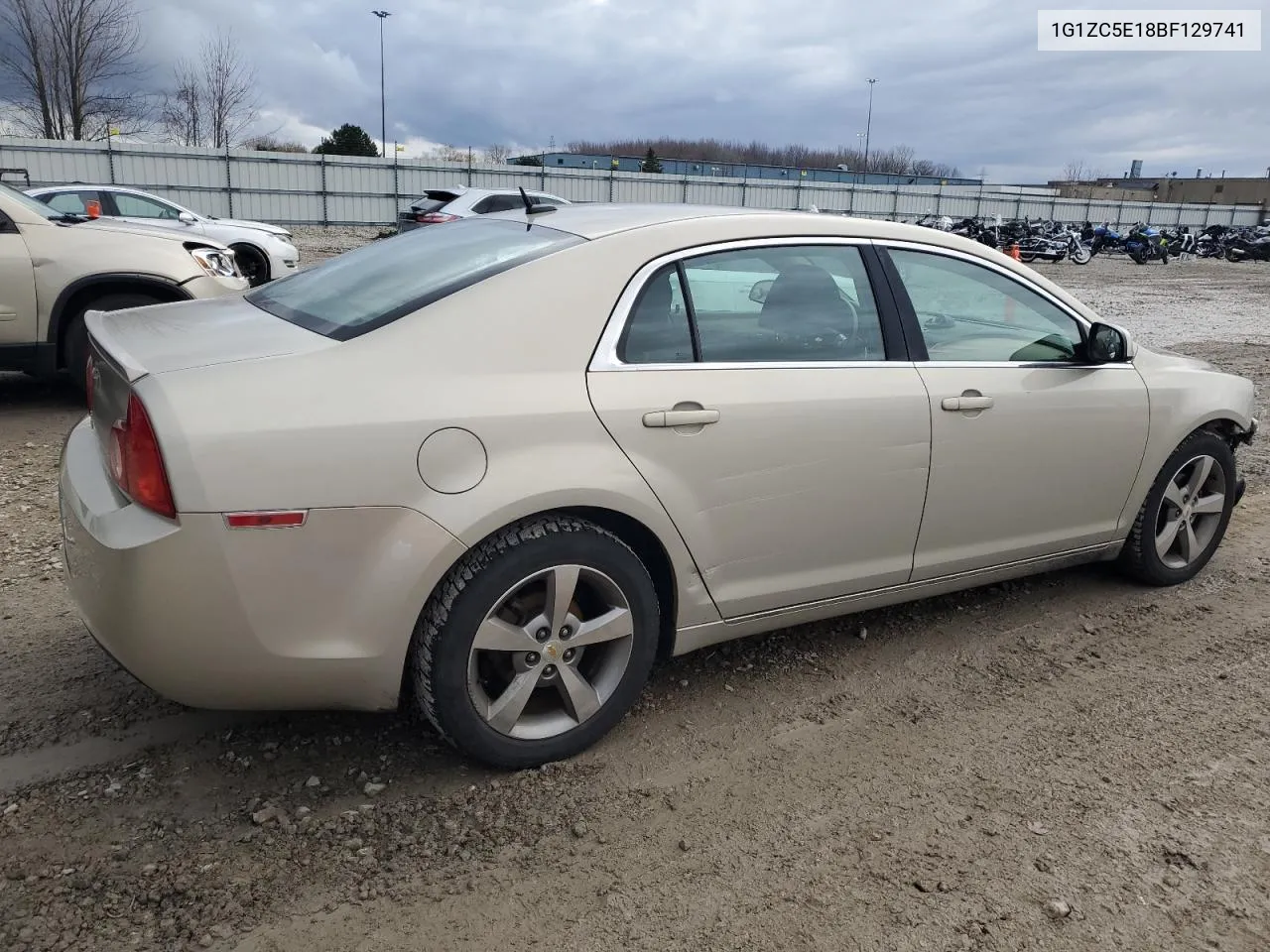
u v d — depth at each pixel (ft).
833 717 10.46
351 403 7.88
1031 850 8.37
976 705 10.84
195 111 132.05
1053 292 12.39
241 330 9.05
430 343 8.39
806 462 9.98
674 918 7.45
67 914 7.18
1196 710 10.88
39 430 20.63
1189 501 14.12
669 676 11.18
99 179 101.91
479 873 7.86
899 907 7.63
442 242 10.62
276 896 7.48
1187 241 127.13
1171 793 9.27
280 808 8.52
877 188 149.18
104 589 7.74
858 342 10.65
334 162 111.86
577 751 9.45
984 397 11.23
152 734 9.57
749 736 10.03
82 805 8.45
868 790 9.16
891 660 11.80
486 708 8.81
